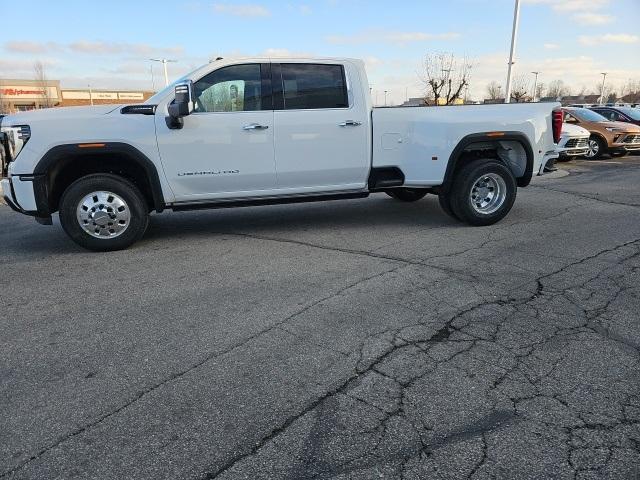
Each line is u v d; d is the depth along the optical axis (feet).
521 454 7.94
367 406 9.18
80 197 18.15
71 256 18.56
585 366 10.42
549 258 17.47
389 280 15.39
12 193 17.93
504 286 14.83
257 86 19.25
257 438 8.38
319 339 11.68
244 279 15.75
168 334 12.07
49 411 9.14
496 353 10.96
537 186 34.58
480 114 21.48
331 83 20.02
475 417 8.84
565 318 12.65
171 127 18.34
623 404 9.14
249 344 11.50
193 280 15.76
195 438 8.39
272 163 19.65
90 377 10.23
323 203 28.58
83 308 13.70
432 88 102.47
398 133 20.83
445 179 21.56
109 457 7.98
